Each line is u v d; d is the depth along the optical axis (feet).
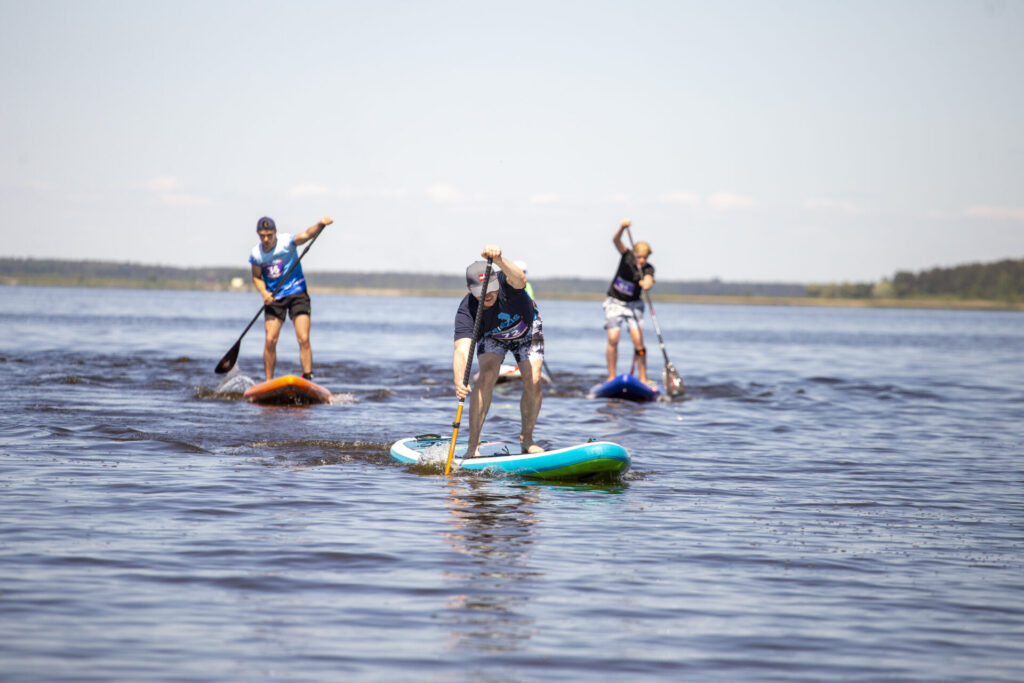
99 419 97.50
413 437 88.12
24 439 84.17
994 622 43.29
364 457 81.56
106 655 37.04
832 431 107.34
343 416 108.17
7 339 248.11
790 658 38.73
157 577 46.60
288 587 45.73
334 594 44.93
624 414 118.42
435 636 40.04
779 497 69.72
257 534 54.85
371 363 199.00
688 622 42.52
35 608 41.81
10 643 37.86
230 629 40.16
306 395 120.16
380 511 61.62
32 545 51.13
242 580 46.50
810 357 263.70
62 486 65.57
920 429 110.42
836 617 43.57
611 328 144.87
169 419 100.17
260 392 118.83
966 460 87.92
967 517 63.87
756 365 224.12
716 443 96.43
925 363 243.40
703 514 63.57
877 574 50.29
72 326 341.41
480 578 47.85
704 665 37.81
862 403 138.62
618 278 144.15
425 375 169.89
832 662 38.42
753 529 59.47
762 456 88.69
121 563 48.55
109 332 302.66
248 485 68.13
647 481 75.41
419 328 434.30
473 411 79.36
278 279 127.65
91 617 41.01
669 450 91.20
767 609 44.47
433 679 35.76
